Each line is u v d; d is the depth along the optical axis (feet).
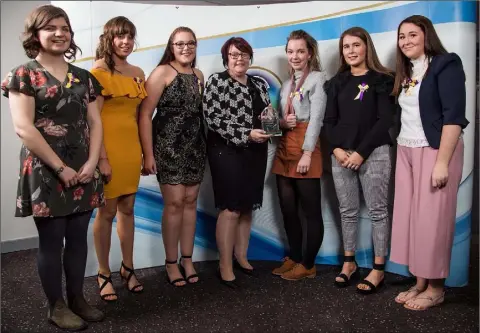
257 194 9.19
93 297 8.71
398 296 8.29
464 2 8.46
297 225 9.73
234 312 7.95
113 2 9.78
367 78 8.64
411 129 7.93
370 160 8.57
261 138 8.54
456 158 7.57
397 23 9.25
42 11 6.75
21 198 6.88
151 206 10.44
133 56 10.07
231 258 9.26
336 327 7.30
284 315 7.80
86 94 7.27
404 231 8.18
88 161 7.18
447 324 7.33
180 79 8.68
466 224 8.79
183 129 8.82
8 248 12.01
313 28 10.04
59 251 7.24
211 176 10.01
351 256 9.16
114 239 10.18
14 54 11.73
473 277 9.40
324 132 9.93
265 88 9.43
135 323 7.55
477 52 9.62
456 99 7.38
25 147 6.92
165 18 10.09
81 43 9.67
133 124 8.40
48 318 7.56
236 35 10.37
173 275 9.36
